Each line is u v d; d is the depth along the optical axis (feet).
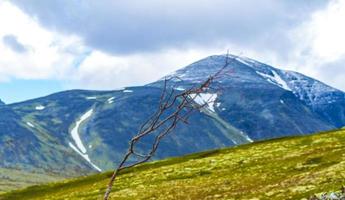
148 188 361.71
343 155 338.54
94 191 395.34
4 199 471.62
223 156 477.36
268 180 301.84
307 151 409.49
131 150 35.09
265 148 486.79
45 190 494.18
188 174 407.85
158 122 35.01
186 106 34.55
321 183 239.30
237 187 295.07
